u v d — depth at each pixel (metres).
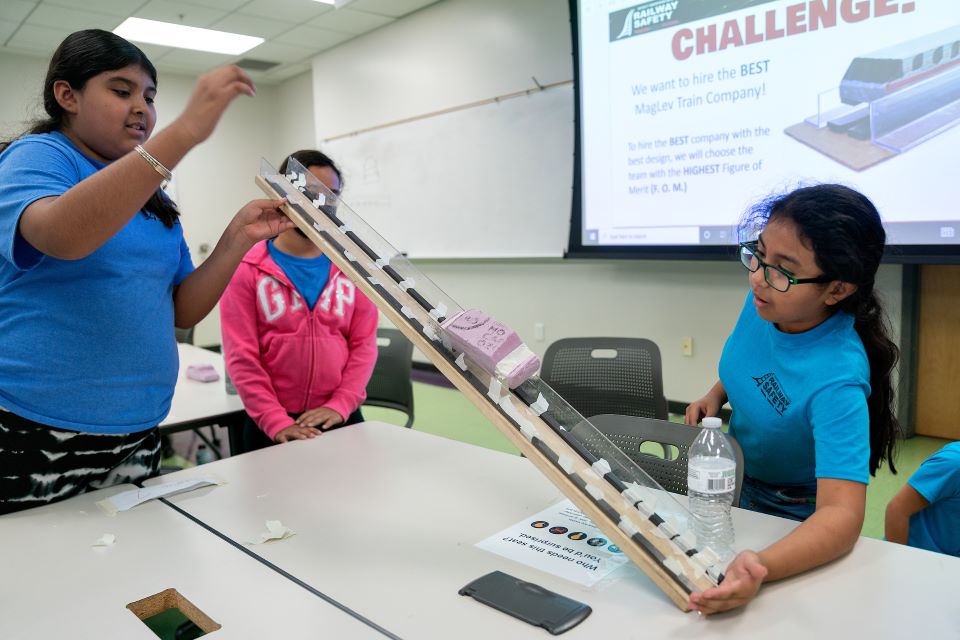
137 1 4.35
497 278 4.62
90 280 1.09
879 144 2.70
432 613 0.82
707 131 3.21
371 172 5.44
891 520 1.29
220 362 2.87
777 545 0.88
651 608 0.83
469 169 4.61
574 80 3.69
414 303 1.12
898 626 0.77
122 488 1.24
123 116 1.11
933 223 2.60
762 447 1.23
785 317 1.08
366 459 1.41
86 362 1.11
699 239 3.32
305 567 0.94
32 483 1.13
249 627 0.79
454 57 4.57
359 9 4.67
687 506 1.09
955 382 2.98
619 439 1.36
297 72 6.46
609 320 3.97
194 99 0.93
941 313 2.98
